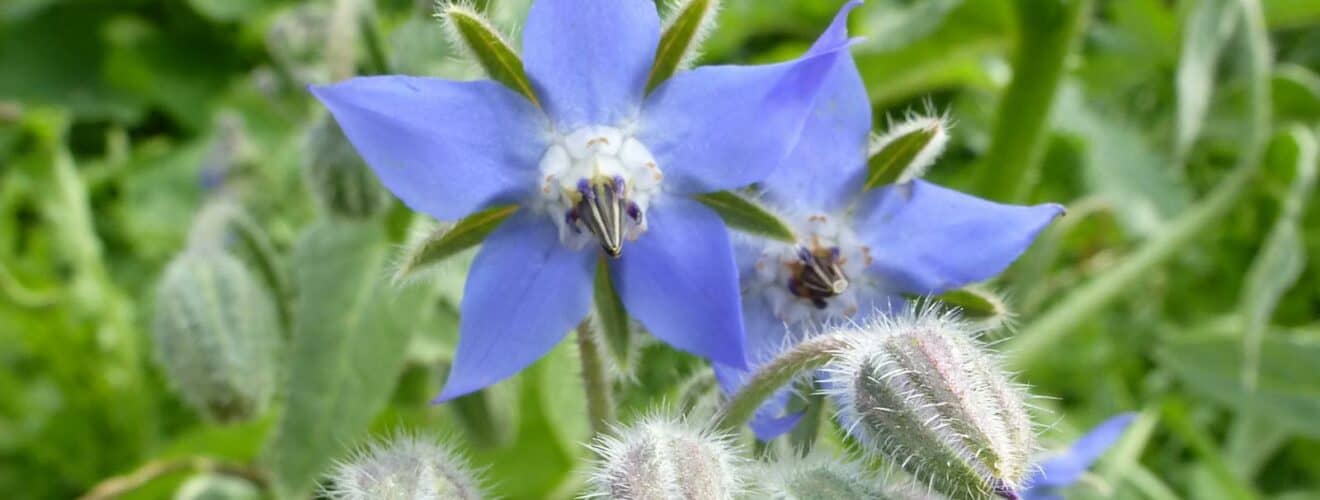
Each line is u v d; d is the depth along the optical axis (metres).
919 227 0.13
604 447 0.12
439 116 0.12
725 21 0.22
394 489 0.12
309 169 0.15
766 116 0.12
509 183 0.12
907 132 0.12
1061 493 0.14
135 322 0.23
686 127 0.12
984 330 0.13
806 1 0.22
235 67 0.31
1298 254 0.18
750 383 0.12
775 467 0.12
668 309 0.12
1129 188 0.22
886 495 0.12
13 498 0.21
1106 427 0.14
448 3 0.12
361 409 0.15
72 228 0.22
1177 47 0.20
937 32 0.18
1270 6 0.20
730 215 0.12
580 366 0.13
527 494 0.18
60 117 0.22
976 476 0.12
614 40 0.12
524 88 0.12
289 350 0.15
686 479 0.12
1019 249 0.12
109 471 0.21
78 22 0.32
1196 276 0.22
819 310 0.13
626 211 0.12
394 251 0.15
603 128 0.12
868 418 0.12
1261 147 0.18
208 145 0.26
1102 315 0.21
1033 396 0.12
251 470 0.16
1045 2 0.17
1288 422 0.18
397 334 0.15
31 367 0.21
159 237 0.26
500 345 0.12
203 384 0.16
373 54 0.15
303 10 0.18
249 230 0.16
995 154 0.18
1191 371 0.19
